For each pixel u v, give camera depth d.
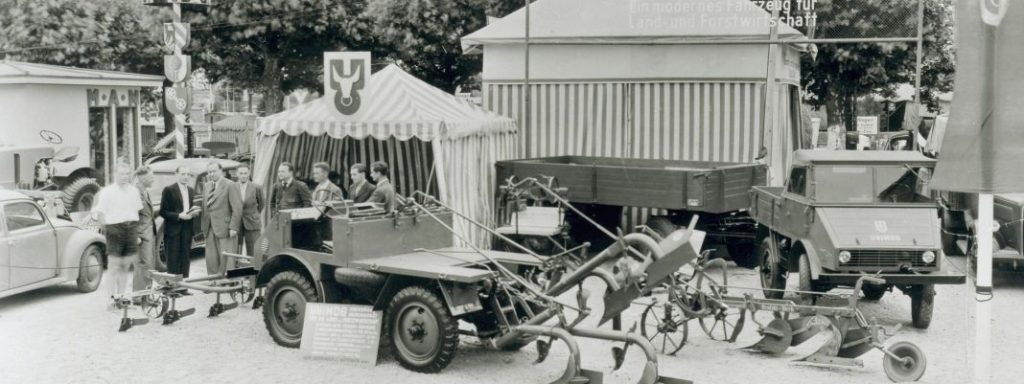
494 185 16.55
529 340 9.63
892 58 28.67
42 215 12.44
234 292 11.72
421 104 14.95
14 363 9.28
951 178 7.52
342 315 9.41
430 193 16.00
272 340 10.20
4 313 11.65
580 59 18.59
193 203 14.46
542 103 18.86
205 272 14.50
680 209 14.38
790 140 19.62
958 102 7.48
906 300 12.82
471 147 15.42
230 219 12.95
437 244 10.27
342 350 9.35
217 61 29.67
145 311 10.99
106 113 20.91
